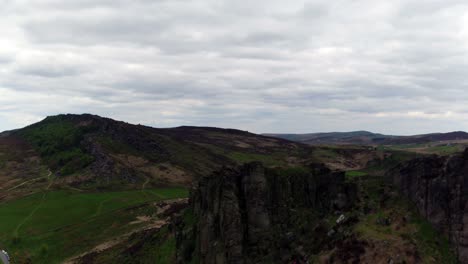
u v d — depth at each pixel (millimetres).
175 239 84062
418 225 59531
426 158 64562
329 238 62969
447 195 58875
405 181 66625
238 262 62656
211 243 66312
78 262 112688
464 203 56719
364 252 57062
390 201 66188
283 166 75188
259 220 66000
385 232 59531
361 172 97312
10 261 123750
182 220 86938
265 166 74312
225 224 64625
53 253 128500
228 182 67688
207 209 70875
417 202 62562
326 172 73938
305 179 71688
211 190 70812
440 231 57531
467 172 57562
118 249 111875
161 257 81938
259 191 67188
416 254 54688
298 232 65938
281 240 64938
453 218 56938
